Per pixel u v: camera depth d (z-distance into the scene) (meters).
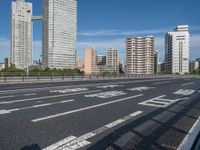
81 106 12.12
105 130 7.40
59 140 6.29
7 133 6.85
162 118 9.54
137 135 6.92
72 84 30.42
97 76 55.09
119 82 37.81
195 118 9.64
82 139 6.42
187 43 142.12
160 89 24.95
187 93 21.00
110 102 13.97
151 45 112.75
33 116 9.27
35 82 35.56
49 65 87.69
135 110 11.31
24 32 68.69
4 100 13.86
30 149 5.57
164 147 5.87
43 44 91.25
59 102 13.39
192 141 6.36
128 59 116.12
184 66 142.50
